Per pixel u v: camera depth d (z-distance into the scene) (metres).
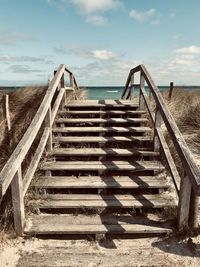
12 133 6.84
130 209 4.20
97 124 6.55
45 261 3.27
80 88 10.50
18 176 3.50
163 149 4.87
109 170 4.92
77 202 4.21
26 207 4.09
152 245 3.56
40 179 4.70
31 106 7.89
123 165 5.02
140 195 4.44
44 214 4.10
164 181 4.68
